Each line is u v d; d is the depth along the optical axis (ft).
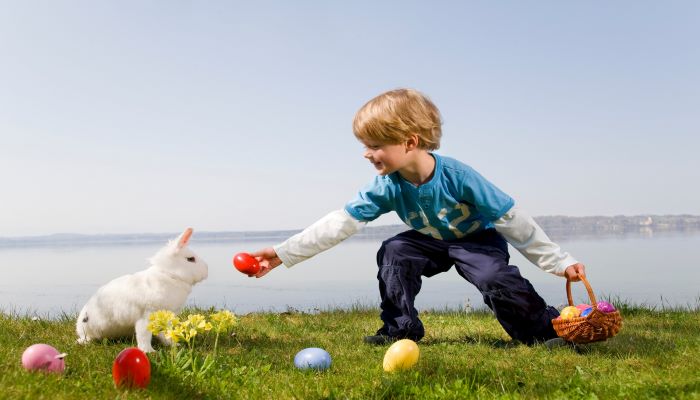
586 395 4.76
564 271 5.93
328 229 6.23
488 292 6.09
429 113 5.85
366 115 5.78
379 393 4.88
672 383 4.84
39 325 7.13
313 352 5.54
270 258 6.30
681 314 8.19
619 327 5.77
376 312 9.12
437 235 6.28
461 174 6.02
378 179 6.25
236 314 8.48
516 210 6.04
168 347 6.14
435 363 5.57
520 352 6.04
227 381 5.09
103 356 5.55
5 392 4.42
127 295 5.95
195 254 6.27
